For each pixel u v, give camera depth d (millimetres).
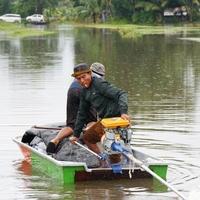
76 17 153125
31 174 17266
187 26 133125
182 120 24391
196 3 141250
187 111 26453
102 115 17062
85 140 17438
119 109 16578
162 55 56250
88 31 111125
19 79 38281
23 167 18016
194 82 36312
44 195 15352
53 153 17734
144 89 33406
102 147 16719
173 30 113312
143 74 40438
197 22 142000
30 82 36812
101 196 15234
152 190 15664
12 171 17562
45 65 47062
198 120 24375
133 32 100250
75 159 16938
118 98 16656
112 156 16531
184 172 17172
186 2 141125
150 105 28078
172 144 20344
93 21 148625
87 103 17312
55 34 98938
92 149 17422
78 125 17406
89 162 16734
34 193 15516
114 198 15062
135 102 28969
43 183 16375
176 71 42188
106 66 45750
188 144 20344
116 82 36312
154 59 52000
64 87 34438
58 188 15906
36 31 108125
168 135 21672
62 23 151500
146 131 22328
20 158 19000
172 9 142250
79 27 128875
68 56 55688
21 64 48094
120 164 16562
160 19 140875
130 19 144000
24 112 26641
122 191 15602
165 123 23781
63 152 17297
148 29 117562
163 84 35469
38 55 57281
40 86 34938
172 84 35438
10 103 29031
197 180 16438
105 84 16859
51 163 16719
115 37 90062
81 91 17516
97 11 147250
